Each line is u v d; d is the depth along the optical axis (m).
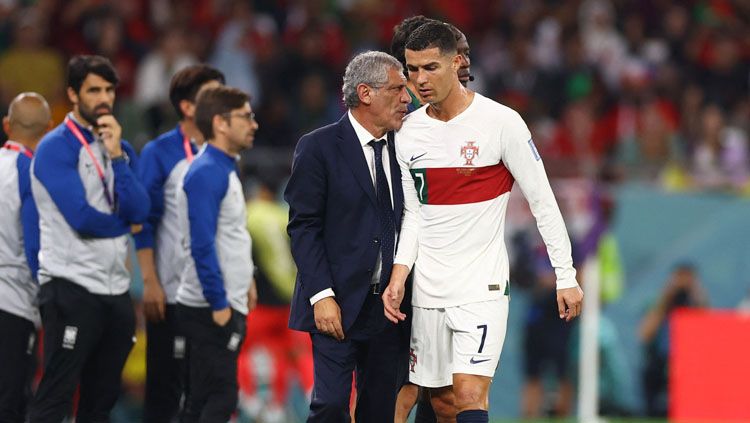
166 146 25.73
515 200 36.66
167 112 42.00
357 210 21.22
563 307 20.66
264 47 49.56
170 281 25.59
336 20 51.41
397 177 21.36
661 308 36.88
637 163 40.38
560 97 50.06
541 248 36.50
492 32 53.56
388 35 52.19
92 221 22.84
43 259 23.06
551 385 36.41
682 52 53.84
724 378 36.38
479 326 20.66
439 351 21.28
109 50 47.28
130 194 23.20
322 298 21.06
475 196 20.70
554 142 48.16
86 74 23.09
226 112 23.91
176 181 25.52
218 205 23.88
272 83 47.97
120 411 34.28
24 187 23.45
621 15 54.97
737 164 44.59
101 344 23.59
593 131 48.81
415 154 20.88
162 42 47.88
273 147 46.09
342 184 21.19
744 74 53.06
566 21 52.81
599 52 52.81
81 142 23.28
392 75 20.92
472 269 20.81
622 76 51.69
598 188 37.34
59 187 22.72
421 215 21.16
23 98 24.12
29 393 25.69
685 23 54.66
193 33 49.06
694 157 46.38
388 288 20.80
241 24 49.88
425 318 21.25
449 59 20.16
